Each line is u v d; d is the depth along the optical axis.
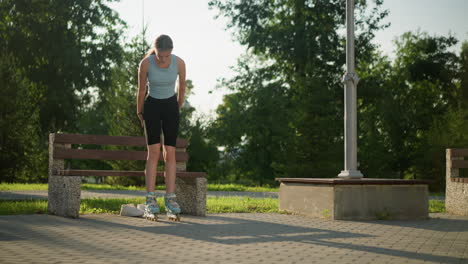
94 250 3.70
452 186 8.65
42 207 7.60
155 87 5.91
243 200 10.94
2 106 16.80
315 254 3.74
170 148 6.00
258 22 34.00
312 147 29.95
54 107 31.66
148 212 5.99
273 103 38.00
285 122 37.75
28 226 5.20
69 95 32.56
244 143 41.44
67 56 30.95
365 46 33.19
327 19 33.66
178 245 4.06
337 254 3.76
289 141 30.83
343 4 33.00
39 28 30.31
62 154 6.66
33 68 31.30
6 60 17.55
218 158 41.47
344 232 5.27
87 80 33.16
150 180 6.01
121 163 21.73
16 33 30.08
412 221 6.87
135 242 4.18
